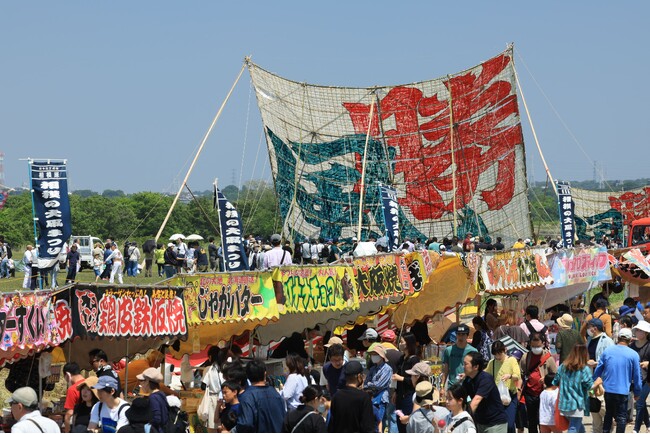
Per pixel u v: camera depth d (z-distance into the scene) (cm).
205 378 1738
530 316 2069
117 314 1551
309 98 4597
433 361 2372
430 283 2541
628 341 1808
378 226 4725
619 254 3478
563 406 1664
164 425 1383
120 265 4119
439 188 4753
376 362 1720
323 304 2000
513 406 1752
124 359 1981
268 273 1873
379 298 2177
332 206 4709
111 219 7894
